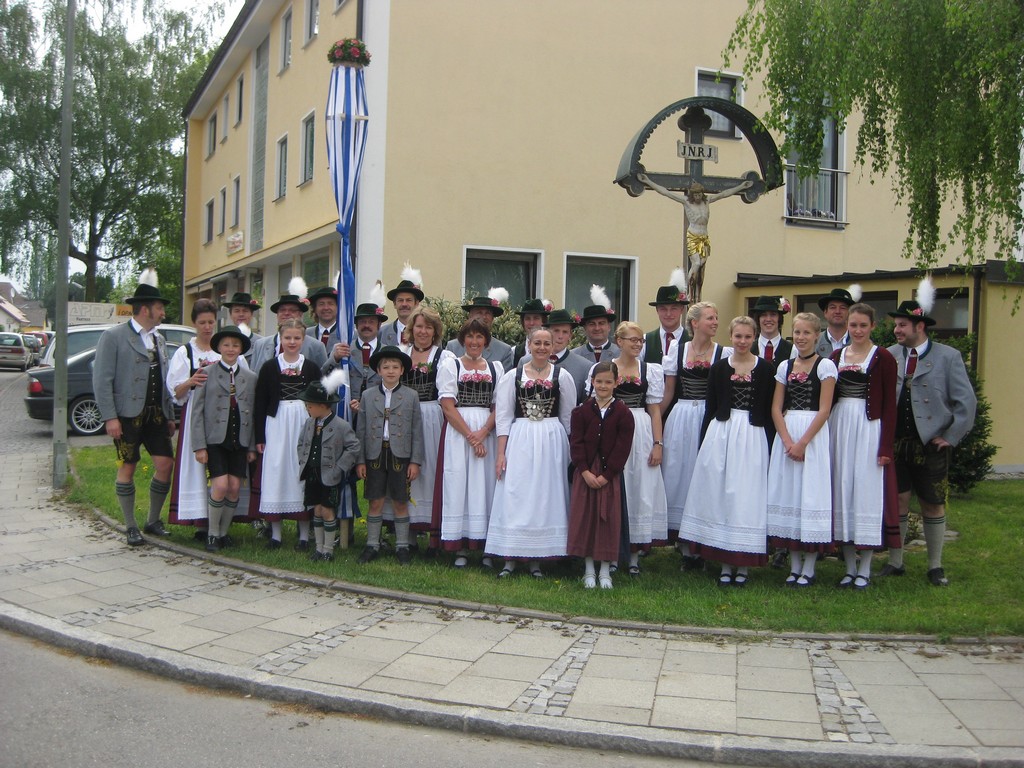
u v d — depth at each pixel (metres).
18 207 32.72
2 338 44.69
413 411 7.17
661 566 7.46
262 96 22.30
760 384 6.70
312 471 7.04
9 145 32.44
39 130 32.19
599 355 7.95
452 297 14.93
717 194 9.85
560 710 4.47
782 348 7.83
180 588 6.47
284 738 4.25
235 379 7.36
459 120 14.91
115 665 5.15
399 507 7.20
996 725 4.32
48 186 33.34
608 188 15.80
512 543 6.75
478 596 6.24
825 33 9.09
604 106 15.72
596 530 6.54
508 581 6.70
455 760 4.06
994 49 7.79
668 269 16.20
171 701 4.66
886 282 13.32
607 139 15.75
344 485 7.34
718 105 9.64
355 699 4.55
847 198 17.22
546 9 15.34
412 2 14.62
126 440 7.61
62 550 7.55
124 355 7.60
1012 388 12.30
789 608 6.10
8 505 9.44
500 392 6.95
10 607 5.93
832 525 6.57
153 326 7.81
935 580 6.79
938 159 8.66
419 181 14.72
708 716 4.42
